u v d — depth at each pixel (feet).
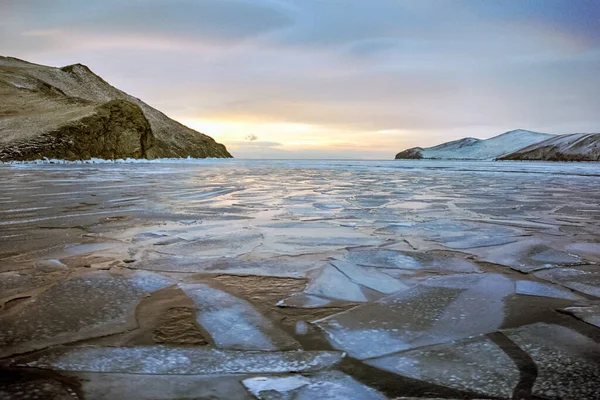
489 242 11.09
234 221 14.43
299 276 7.86
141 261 8.95
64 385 3.95
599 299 6.63
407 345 4.89
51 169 55.77
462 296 6.74
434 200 21.72
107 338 5.06
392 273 8.10
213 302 6.38
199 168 65.62
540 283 7.48
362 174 51.13
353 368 4.32
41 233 12.14
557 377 4.12
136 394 3.80
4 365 4.36
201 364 4.39
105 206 18.34
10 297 6.60
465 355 4.62
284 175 46.96
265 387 3.92
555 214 16.63
